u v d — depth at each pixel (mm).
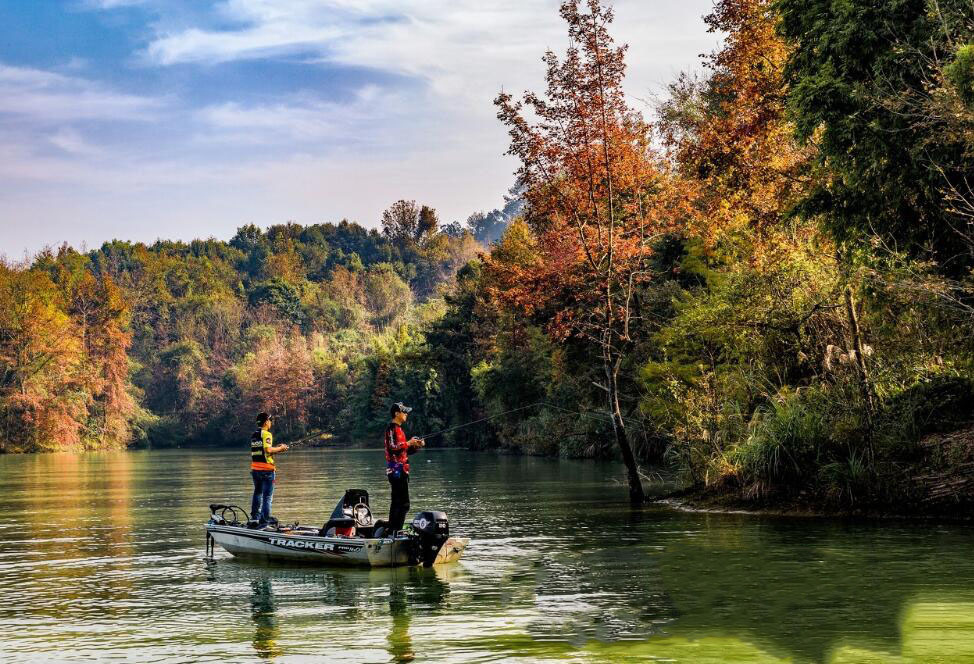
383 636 10156
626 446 25125
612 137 25031
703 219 28016
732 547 15977
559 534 18844
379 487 35500
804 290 23906
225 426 147375
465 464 51938
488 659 9070
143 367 166750
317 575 14508
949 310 17906
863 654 8969
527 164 25391
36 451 113500
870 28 17906
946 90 15688
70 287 156625
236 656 9438
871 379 21109
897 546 15344
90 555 17453
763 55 25766
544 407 60094
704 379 25953
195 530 21844
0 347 117875
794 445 21094
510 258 51062
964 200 16359
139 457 91188
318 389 136875
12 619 11477
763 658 8922
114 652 9703
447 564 15266
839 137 18266
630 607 11367
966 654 8906
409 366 100312
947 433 20391
